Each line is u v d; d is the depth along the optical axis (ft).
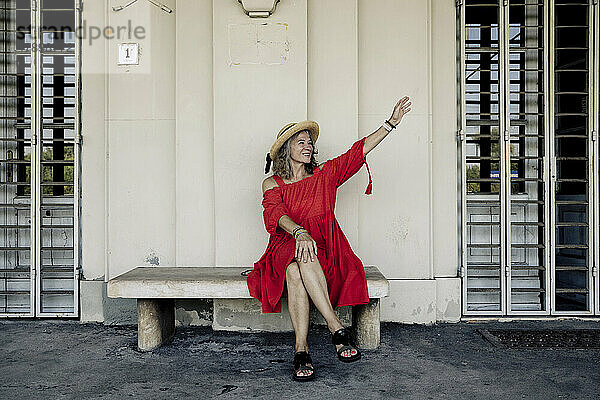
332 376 10.20
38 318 14.53
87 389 9.55
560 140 16.35
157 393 9.36
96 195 14.56
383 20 14.38
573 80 15.44
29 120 15.05
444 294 14.44
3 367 10.75
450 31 14.57
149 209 14.38
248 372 10.44
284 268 10.72
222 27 13.66
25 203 15.14
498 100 14.48
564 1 14.89
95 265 14.61
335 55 14.05
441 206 14.60
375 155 14.30
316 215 11.41
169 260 14.39
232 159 13.70
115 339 12.81
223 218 13.73
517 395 9.25
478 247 14.52
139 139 14.35
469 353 11.64
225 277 11.72
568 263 16.70
